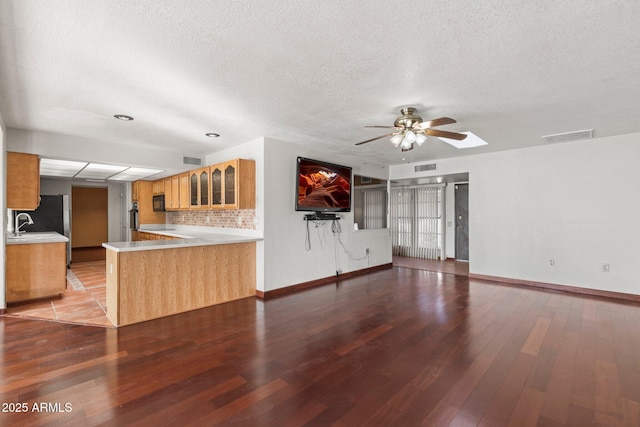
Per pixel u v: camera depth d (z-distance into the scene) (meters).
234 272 4.30
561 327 3.25
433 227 8.12
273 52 2.15
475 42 2.03
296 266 4.91
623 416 1.83
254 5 1.65
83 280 5.40
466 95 2.90
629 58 2.23
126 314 3.33
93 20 1.76
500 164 5.40
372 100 3.03
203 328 3.24
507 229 5.33
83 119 3.54
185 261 3.81
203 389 2.12
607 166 4.46
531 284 5.10
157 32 1.89
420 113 3.40
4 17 1.71
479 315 3.63
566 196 4.79
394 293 4.64
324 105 3.16
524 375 2.29
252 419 1.81
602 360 2.52
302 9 1.69
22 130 3.89
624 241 4.36
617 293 4.39
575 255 4.72
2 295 3.60
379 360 2.54
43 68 2.33
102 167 5.09
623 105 3.17
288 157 4.79
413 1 1.62
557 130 4.09
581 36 1.95
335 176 5.40
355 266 6.07
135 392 2.07
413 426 1.76
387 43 2.04
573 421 1.79
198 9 1.68
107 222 8.63
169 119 3.57
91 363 2.47
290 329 3.21
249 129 4.03
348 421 1.80
